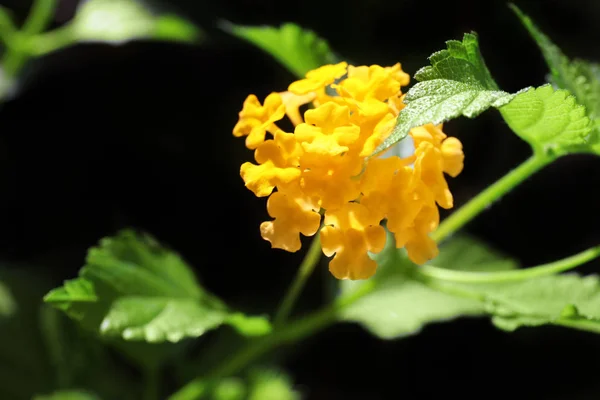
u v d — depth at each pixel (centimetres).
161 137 43
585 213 43
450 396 44
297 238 30
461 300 36
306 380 44
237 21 43
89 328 31
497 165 43
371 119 30
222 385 38
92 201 44
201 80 43
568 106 30
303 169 30
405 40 44
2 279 38
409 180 30
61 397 37
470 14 43
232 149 43
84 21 40
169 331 32
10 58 41
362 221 30
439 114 29
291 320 41
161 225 44
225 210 43
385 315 36
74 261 43
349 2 43
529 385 44
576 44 44
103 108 43
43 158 44
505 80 43
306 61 36
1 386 37
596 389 43
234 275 43
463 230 44
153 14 41
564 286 34
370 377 44
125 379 39
